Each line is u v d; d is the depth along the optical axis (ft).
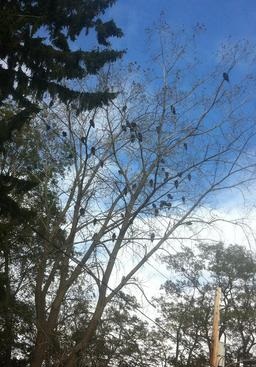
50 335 70.33
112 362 77.97
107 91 54.85
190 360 127.44
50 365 71.41
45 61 49.93
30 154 80.38
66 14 53.57
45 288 73.31
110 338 76.43
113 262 70.79
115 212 72.33
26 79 50.26
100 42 55.16
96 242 71.56
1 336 89.92
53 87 51.78
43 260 74.28
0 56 47.67
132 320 81.10
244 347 132.05
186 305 134.21
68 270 74.02
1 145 54.39
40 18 49.44
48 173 79.30
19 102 51.01
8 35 45.57
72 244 72.49
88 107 53.83
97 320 69.26
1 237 54.80
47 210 77.20
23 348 91.56
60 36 54.19
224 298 135.13
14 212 51.83
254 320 132.57
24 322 89.04
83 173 73.97
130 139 69.67
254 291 136.05
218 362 65.36
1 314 84.69
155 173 69.41
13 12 46.78
